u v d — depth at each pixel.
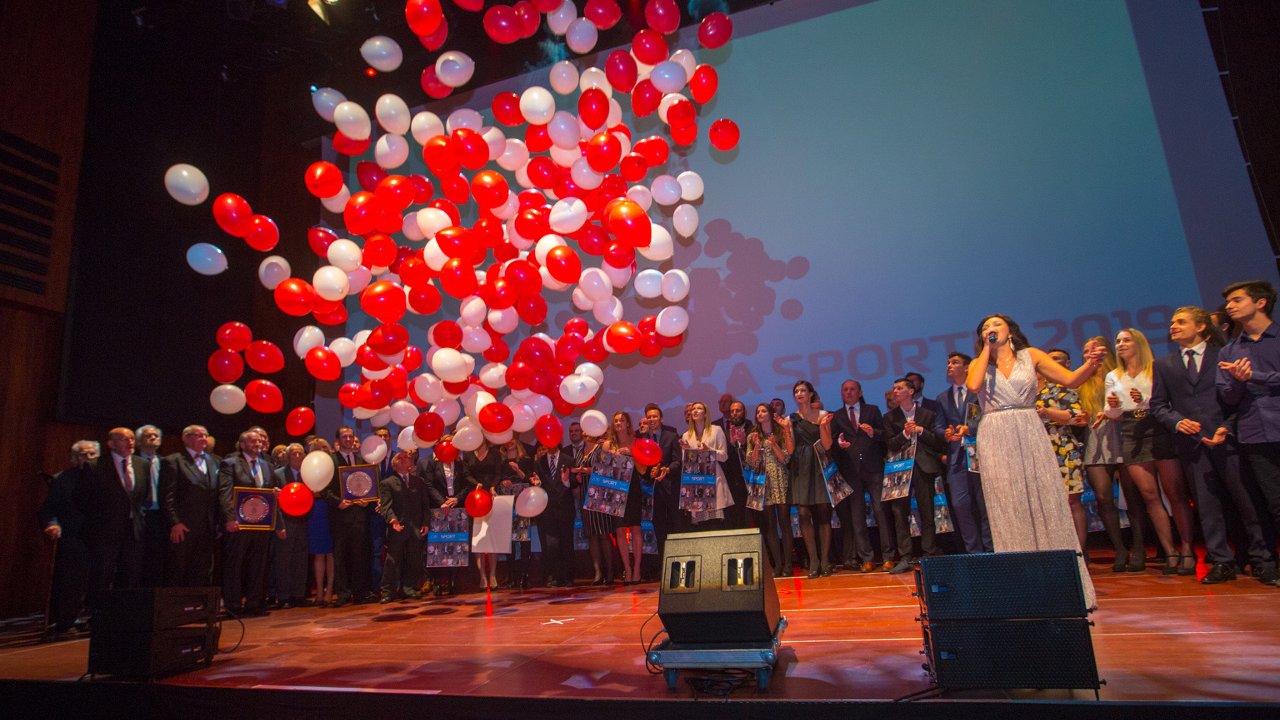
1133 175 5.94
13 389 6.26
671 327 5.69
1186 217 5.75
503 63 7.97
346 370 8.49
